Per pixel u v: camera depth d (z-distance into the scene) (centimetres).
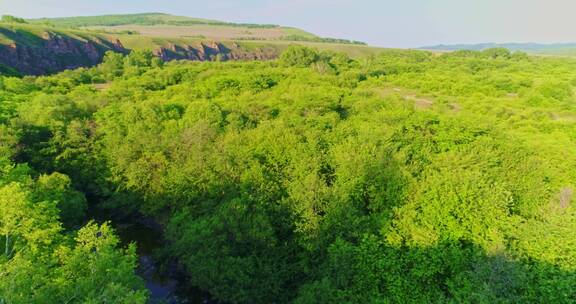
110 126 5681
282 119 5756
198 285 3616
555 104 8056
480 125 5625
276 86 9762
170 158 4903
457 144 5022
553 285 2342
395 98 8200
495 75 11162
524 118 7044
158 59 12650
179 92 8519
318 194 3488
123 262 2222
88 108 6650
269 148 4506
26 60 14000
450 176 3484
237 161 4309
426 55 17212
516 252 2650
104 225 2528
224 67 12181
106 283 2064
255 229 3347
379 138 4644
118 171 4884
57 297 1998
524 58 16388
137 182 4675
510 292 2386
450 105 8169
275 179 3981
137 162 4750
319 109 6869
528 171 4041
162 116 6250
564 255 2558
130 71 11262
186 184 4347
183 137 5038
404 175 3634
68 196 4191
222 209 3631
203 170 4366
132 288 2353
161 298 3797
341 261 2973
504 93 9362
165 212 5016
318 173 4000
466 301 2353
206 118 5778
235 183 4169
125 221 5150
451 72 12050
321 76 10856
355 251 2997
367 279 2912
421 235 2936
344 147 4319
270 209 3653
